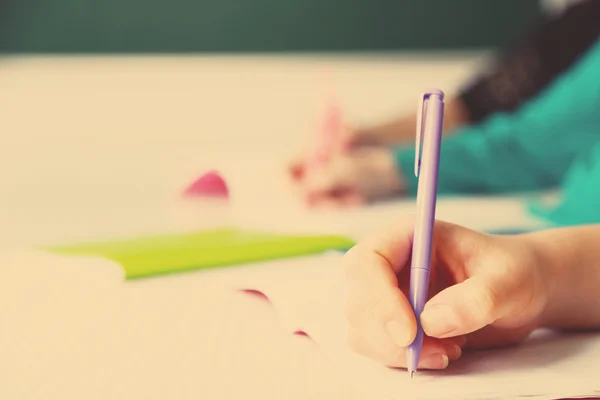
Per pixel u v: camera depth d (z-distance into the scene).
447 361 0.63
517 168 1.57
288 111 3.45
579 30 1.89
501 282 0.64
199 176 1.58
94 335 0.72
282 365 0.66
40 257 0.99
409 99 3.43
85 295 0.83
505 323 0.67
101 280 0.88
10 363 0.67
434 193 0.63
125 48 3.45
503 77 1.93
